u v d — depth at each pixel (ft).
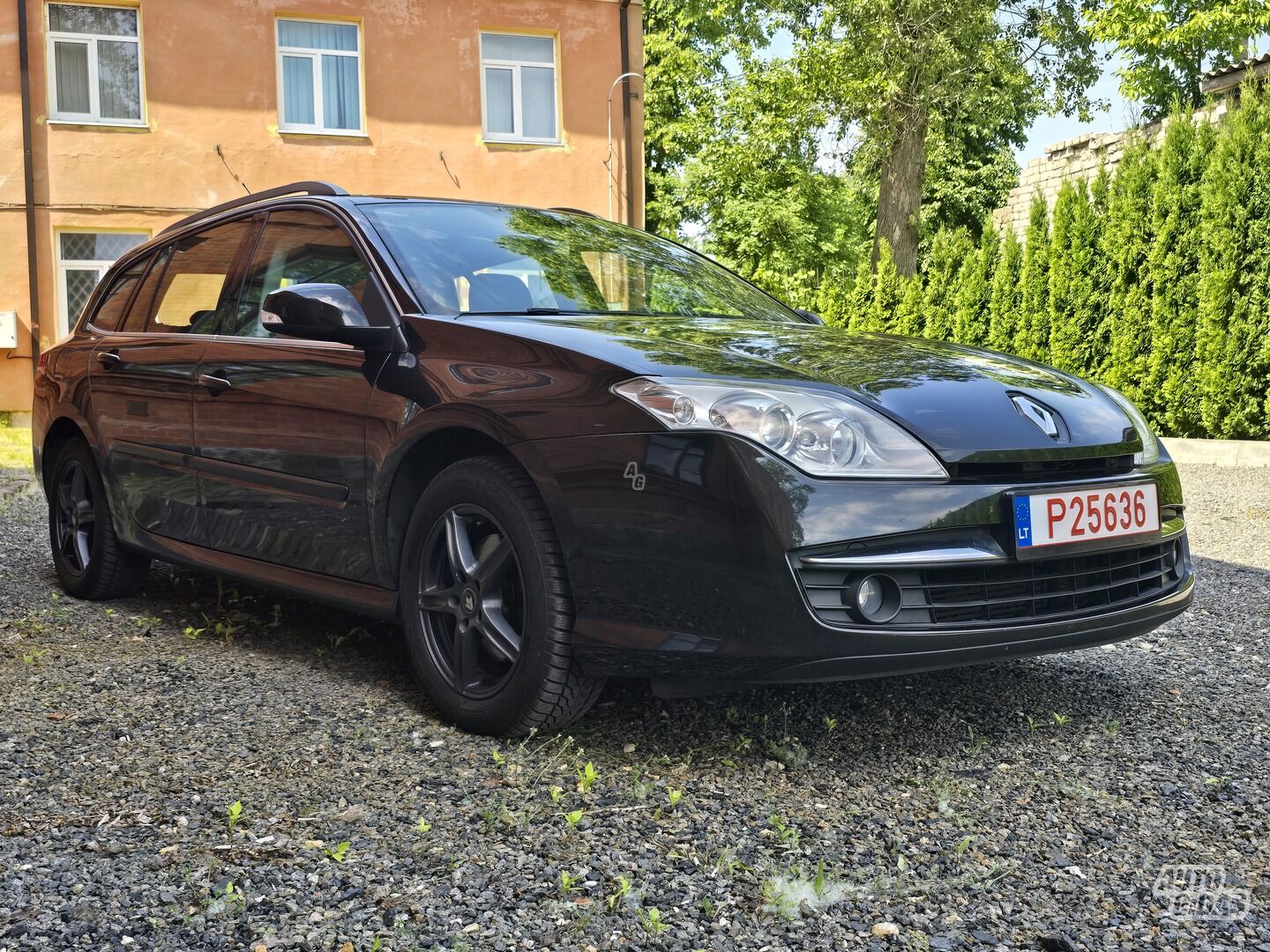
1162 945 6.19
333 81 51.11
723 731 9.57
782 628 7.88
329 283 11.09
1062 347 41.34
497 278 11.03
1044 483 8.70
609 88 53.72
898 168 71.00
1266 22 71.82
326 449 10.57
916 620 8.29
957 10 66.85
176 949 6.02
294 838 7.41
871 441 8.26
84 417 14.24
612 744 9.23
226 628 13.06
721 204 110.32
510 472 9.06
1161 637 13.15
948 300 49.24
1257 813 8.02
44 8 47.88
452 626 9.77
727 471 7.97
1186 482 28.68
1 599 14.78
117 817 7.73
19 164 47.65
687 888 6.79
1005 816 7.92
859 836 7.57
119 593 14.65
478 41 52.06
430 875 6.90
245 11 49.47
